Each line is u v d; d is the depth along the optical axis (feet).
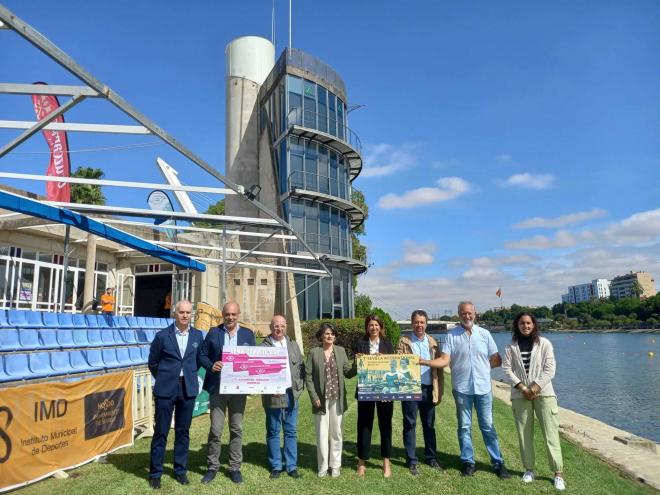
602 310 563.48
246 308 85.97
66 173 44.01
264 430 27.61
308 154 95.66
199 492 17.43
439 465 21.16
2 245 55.88
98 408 21.71
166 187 36.88
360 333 77.92
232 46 118.01
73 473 19.34
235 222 43.11
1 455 16.56
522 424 19.89
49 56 18.80
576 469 22.04
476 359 20.63
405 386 20.03
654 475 24.59
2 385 25.50
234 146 112.47
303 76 96.68
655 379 106.73
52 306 62.80
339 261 97.35
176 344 18.95
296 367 20.36
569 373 122.42
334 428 19.88
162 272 81.10
